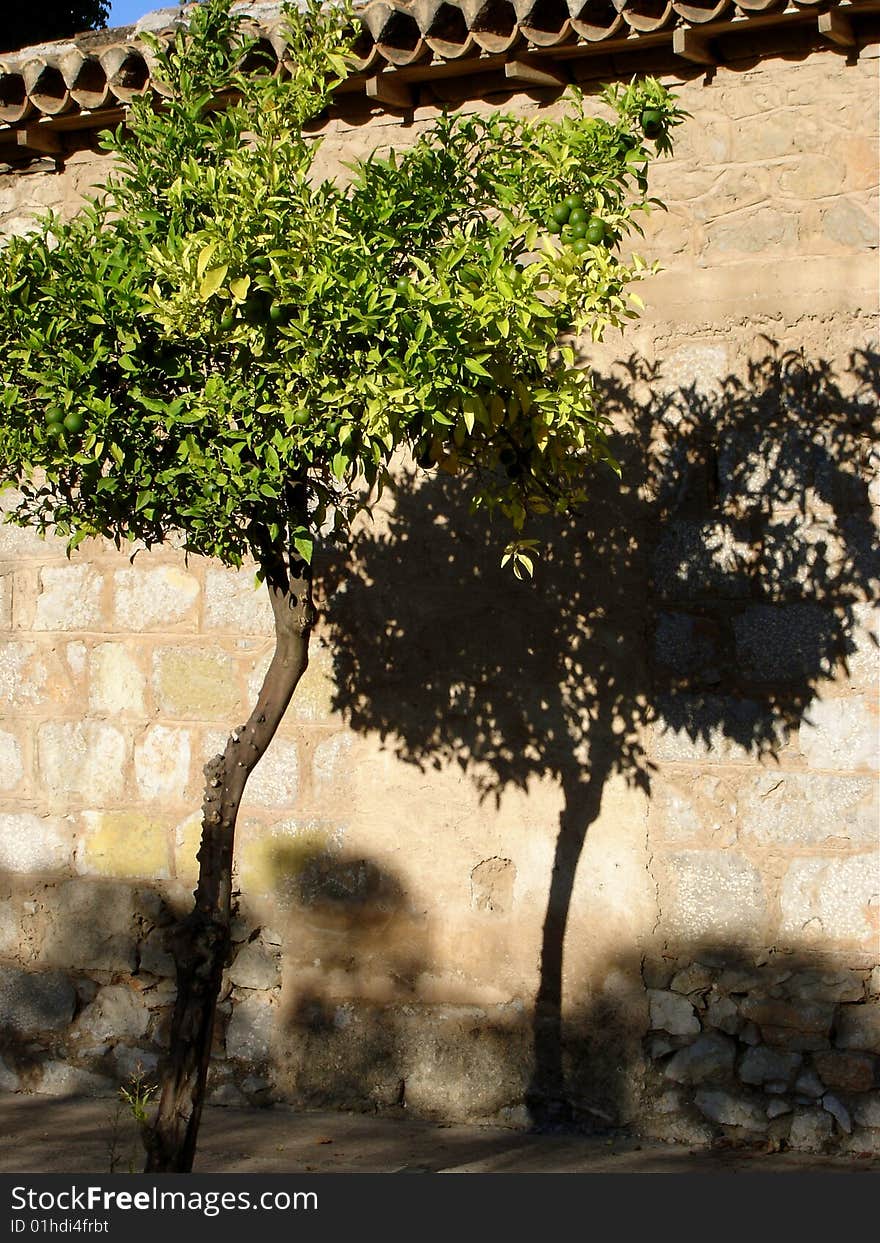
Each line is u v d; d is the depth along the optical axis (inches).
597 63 237.0
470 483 245.1
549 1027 236.7
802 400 227.1
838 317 225.6
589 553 238.1
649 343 235.8
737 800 228.5
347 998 248.2
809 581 225.8
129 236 180.4
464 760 243.9
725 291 231.8
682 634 232.4
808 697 225.1
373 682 249.6
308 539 170.1
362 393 161.0
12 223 277.1
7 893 269.6
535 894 239.0
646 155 185.6
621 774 235.0
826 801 223.9
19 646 270.4
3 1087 267.0
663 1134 229.6
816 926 223.9
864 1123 220.2
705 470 232.1
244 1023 253.3
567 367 236.8
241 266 165.0
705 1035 228.8
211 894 182.9
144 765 262.5
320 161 254.5
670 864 231.8
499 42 231.5
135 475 171.6
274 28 237.8
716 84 232.5
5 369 172.4
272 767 254.4
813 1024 223.1
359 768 249.8
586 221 176.4
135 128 189.3
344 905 249.1
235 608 257.8
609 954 234.4
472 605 244.5
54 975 266.1
